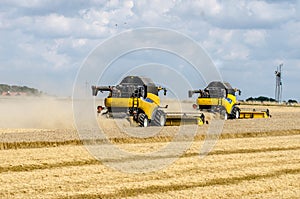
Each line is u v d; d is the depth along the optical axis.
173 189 20.72
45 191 19.58
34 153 27.19
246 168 25.52
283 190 21.09
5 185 20.23
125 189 20.36
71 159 25.92
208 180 22.53
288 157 29.20
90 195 19.25
